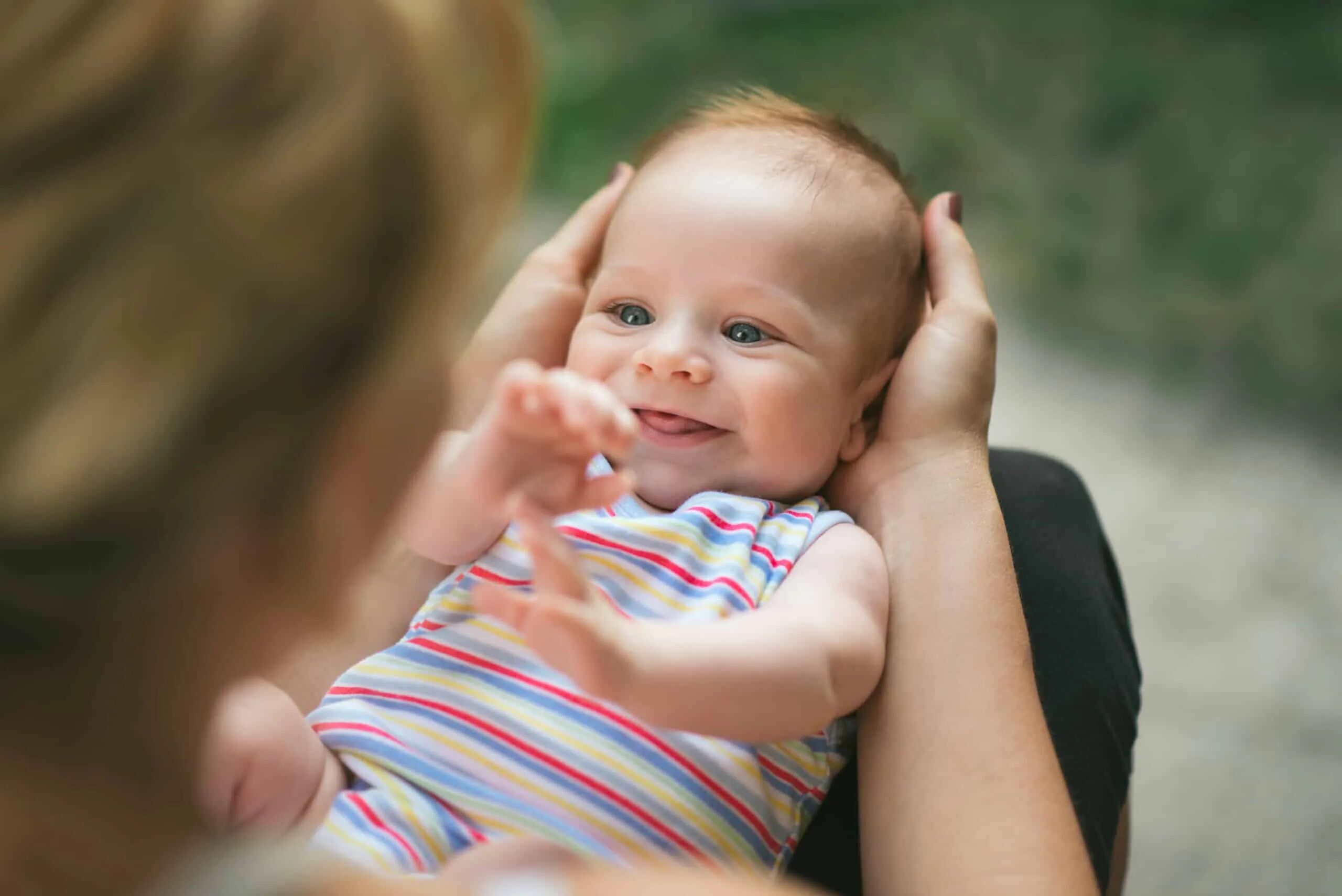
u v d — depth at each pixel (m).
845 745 1.21
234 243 0.46
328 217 0.48
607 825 1.07
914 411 1.32
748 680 1.03
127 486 0.46
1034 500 1.49
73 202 0.46
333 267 0.48
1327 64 5.57
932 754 1.10
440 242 0.51
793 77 5.78
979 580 1.20
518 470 0.96
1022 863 1.02
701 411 1.30
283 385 0.49
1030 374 4.20
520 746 1.09
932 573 1.21
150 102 0.47
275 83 0.48
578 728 1.10
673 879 0.66
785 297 1.33
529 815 1.07
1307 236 4.81
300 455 0.51
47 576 0.48
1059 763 1.16
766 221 1.35
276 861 0.56
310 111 0.48
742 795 1.11
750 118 1.51
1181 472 3.76
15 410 0.45
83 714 0.52
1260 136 5.24
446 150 0.51
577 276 1.51
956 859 1.04
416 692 1.13
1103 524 3.50
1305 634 3.14
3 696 0.50
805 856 1.22
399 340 0.51
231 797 1.04
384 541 0.58
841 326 1.36
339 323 0.49
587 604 0.93
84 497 0.45
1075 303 4.60
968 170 5.21
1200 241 4.84
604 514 1.29
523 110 0.58
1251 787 2.72
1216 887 2.50
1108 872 1.23
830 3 6.16
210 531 0.50
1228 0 5.89
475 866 0.80
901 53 5.85
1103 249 4.83
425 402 0.56
